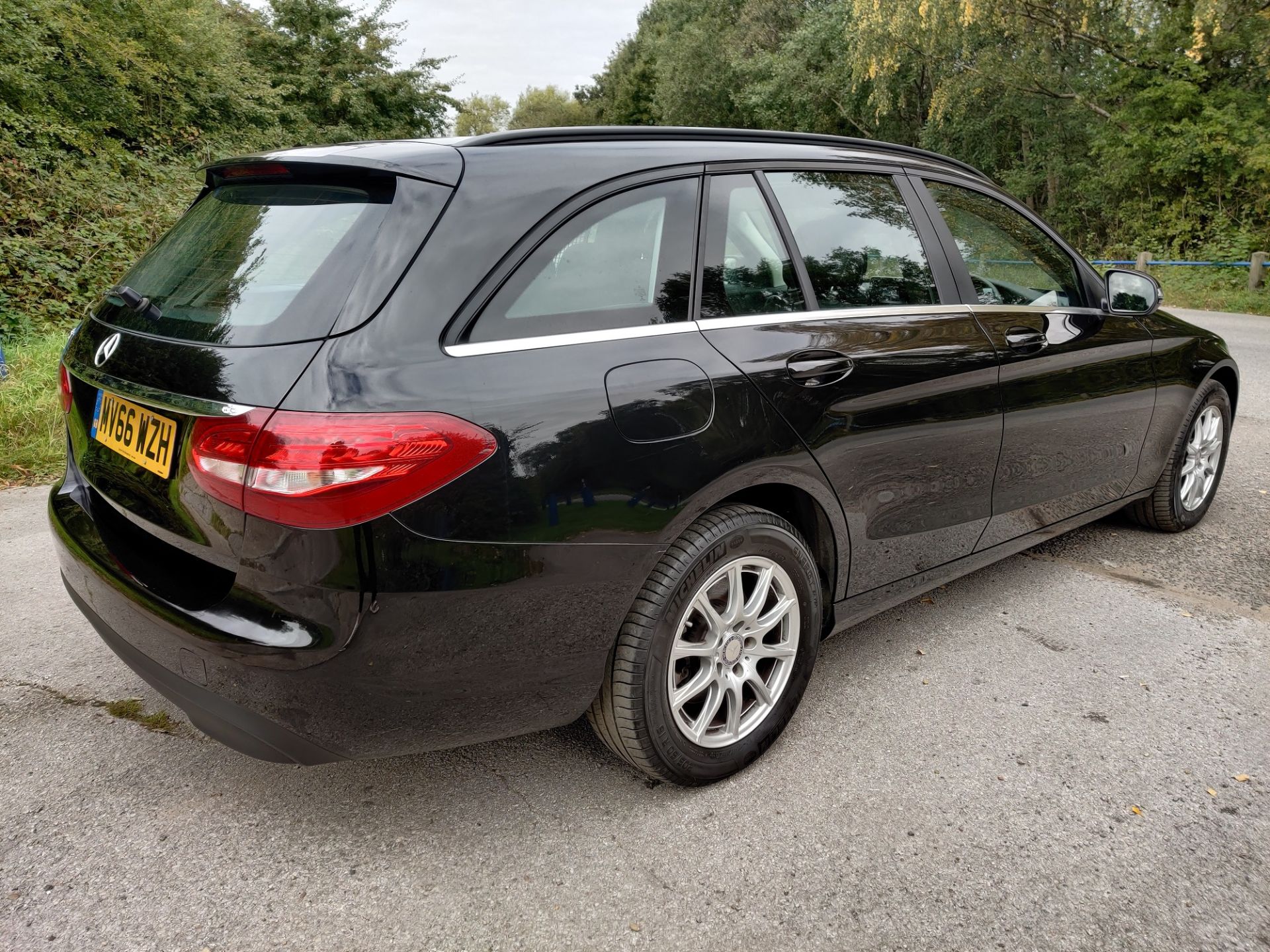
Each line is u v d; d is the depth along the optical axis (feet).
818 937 5.97
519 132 6.95
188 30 51.67
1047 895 6.35
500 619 6.10
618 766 7.91
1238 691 9.12
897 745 8.16
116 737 8.19
